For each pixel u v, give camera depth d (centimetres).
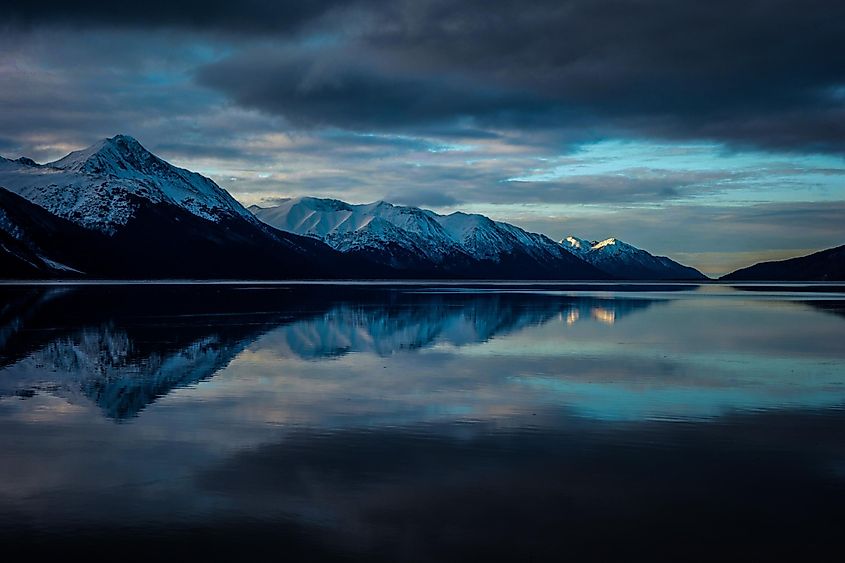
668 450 1777
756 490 1477
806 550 1195
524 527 1285
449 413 2203
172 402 2369
